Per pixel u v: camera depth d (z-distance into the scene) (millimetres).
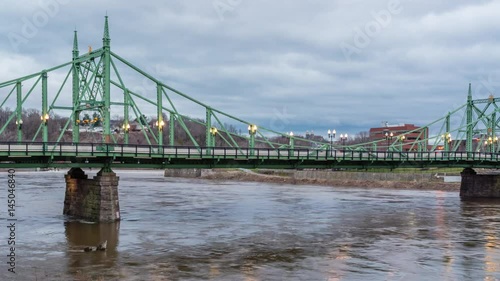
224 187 119000
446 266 36812
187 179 159125
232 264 36500
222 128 73625
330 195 95562
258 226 53594
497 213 67062
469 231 52000
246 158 64125
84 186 57188
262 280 32438
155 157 58625
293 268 35625
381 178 129625
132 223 54250
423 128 111312
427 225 55875
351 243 44875
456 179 124812
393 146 98188
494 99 113750
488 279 33469
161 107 68750
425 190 110875
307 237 47500
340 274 34094
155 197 87125
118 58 67750
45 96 61906
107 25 64000
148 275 33250
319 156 69750
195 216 61031
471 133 113312
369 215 64000
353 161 73500
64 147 54469
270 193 99938
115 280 32000
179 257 38438
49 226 51406
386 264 37125
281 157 66562
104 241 43938
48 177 147250
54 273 33500
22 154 51812
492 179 90688
